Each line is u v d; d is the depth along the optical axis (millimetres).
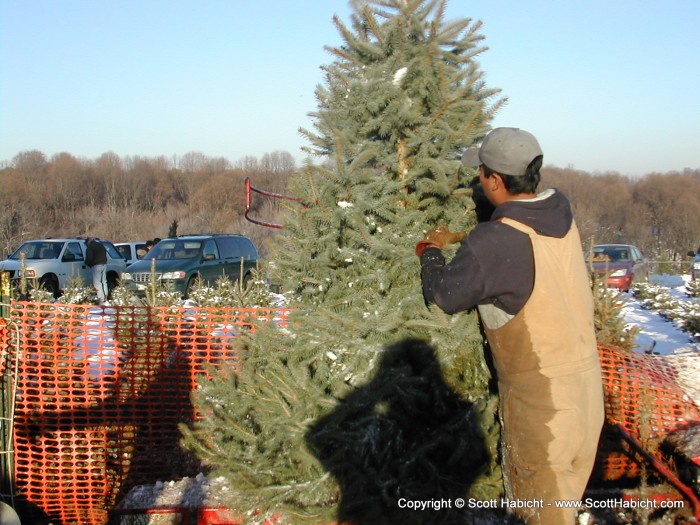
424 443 3059
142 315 4719
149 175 78688
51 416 4527
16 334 4445
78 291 12281
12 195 63406
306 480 3150
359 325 3127
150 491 3928
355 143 3381
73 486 4473
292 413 3154
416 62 3299
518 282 2572
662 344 9531
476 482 3105
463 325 3070
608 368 4324
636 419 4137
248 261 19078
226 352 4707
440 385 3154
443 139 3309
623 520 3725
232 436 3377
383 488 2980
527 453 2627
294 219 3420
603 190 53781
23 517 4441
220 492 3699
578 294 2654
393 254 3207
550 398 2584
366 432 3041
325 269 3367
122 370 4656
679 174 60938
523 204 2652
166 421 4668
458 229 3299
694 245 46562
